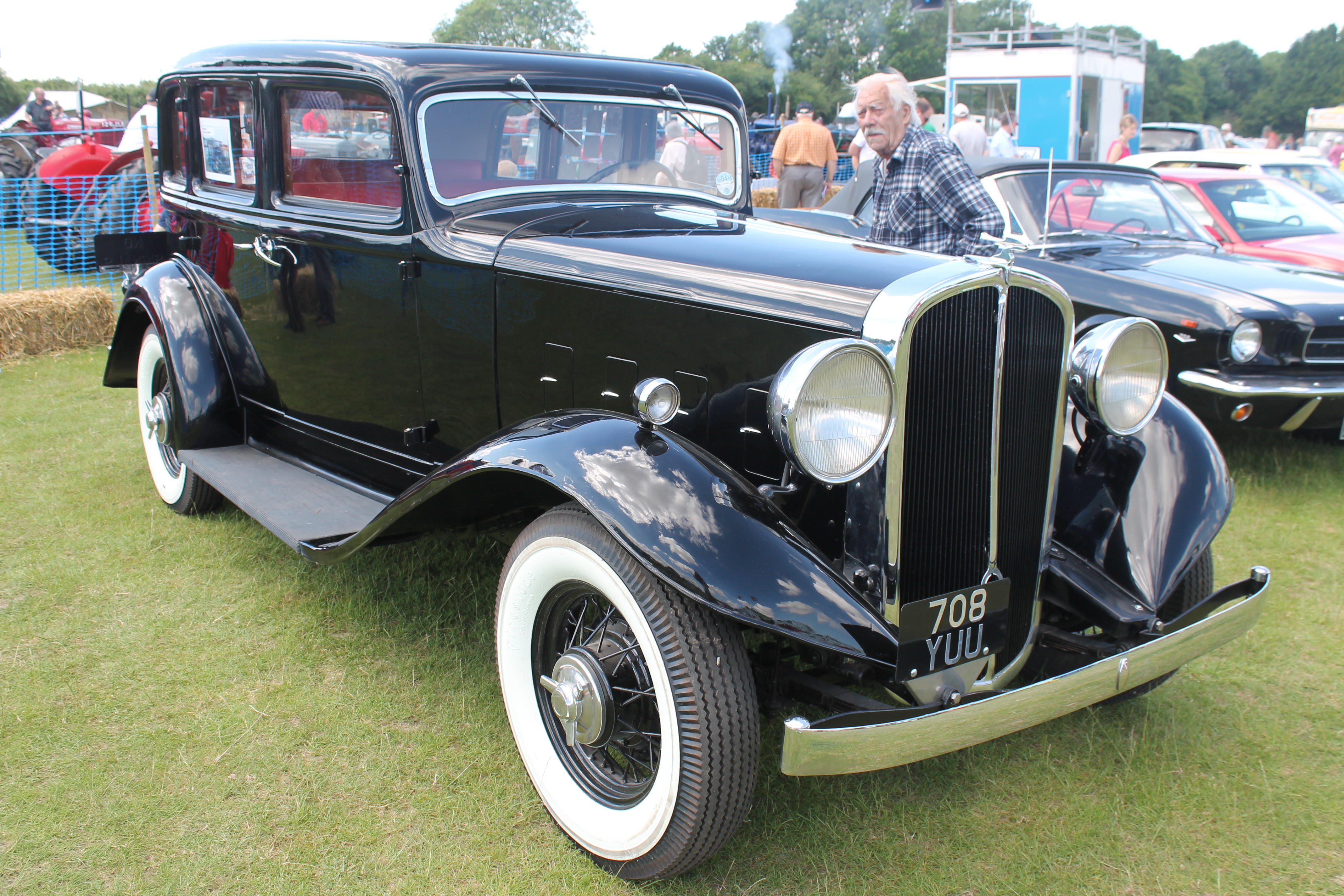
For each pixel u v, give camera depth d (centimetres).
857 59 6131
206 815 234
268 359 369
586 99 326
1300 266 598
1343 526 422
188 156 397
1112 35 1510
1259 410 452
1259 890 216
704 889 214
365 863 221
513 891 214
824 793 248
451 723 272
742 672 199
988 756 265
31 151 1159
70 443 507
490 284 282
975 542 224
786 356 224
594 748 233
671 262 251
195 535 393
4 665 296
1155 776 255
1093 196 557
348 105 306
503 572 238
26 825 229
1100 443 267
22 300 689
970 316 210
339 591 346
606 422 223
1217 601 246
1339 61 8744
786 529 208
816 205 1098
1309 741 271
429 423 312
